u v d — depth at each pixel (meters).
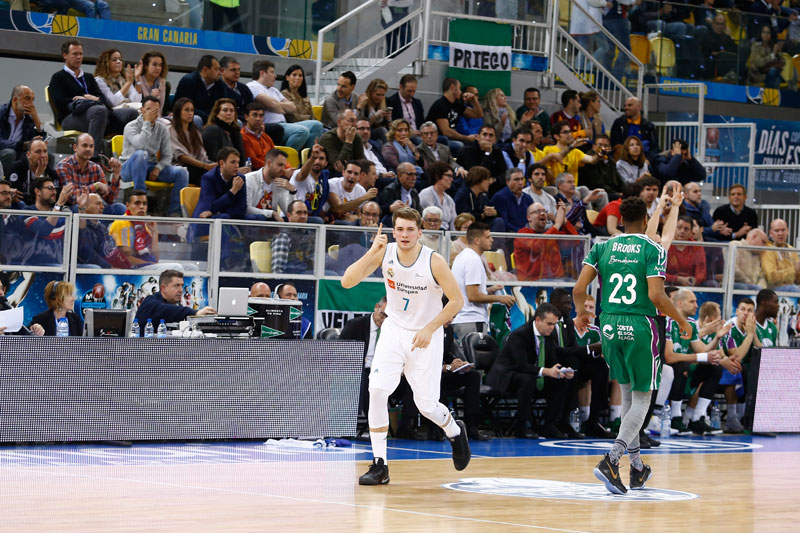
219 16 17.47
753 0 22.94
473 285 12.49
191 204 13.38
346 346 11.08
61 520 5.98
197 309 11.84
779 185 20.27
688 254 13.98
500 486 8.09
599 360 12.79
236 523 6.00
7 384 9.73
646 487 8.34
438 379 8.09
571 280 13.64
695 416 13.46
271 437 10.75
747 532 6.23
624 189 16.64
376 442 8.05
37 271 11.15
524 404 12.34
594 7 19.88
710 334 13.49
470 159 16.11
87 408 10.02
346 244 12.55
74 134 14.20
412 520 6.28
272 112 15.78
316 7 17.95
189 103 14.18
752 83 21.80
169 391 10.32
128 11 16.94
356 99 16.45
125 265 11.54
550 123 18.23
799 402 13.80
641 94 19.98
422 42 18.09
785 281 14.49
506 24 18.41
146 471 8.37
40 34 16.39
